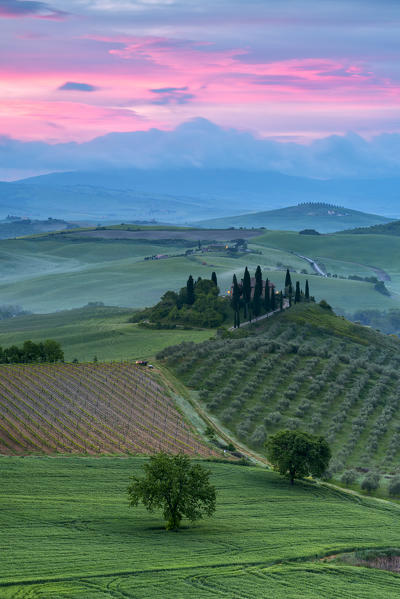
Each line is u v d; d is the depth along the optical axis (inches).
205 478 5585.6
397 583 4471.0
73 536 5032.0
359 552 5108.3
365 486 7637.8
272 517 6072.8
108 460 7495.1
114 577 4210.1
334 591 4207.7
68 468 7042.3
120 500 6176.2
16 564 4340.6
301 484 7564.0
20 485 6289.4
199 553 4813.0
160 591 4020.7
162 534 5285.4
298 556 4884.4
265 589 4158.5
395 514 6633.9
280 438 7691.9
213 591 4074.8
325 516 6264.8
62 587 3988.7
